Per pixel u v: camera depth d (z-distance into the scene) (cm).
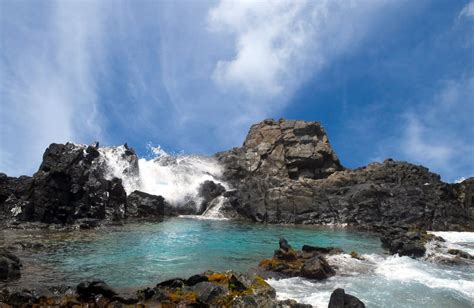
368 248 2948
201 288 1555
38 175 3816
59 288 1590
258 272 2078
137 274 1956
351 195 4797
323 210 4738
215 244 2945
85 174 4084
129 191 5078
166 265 2175
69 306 1430
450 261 2441
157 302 1509
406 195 4650
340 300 1438
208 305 1452
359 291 1777
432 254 2572
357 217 4559
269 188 5181
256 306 1446
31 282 1753
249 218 4978
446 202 4694
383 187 4819
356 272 2131
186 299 1484
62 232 3291
